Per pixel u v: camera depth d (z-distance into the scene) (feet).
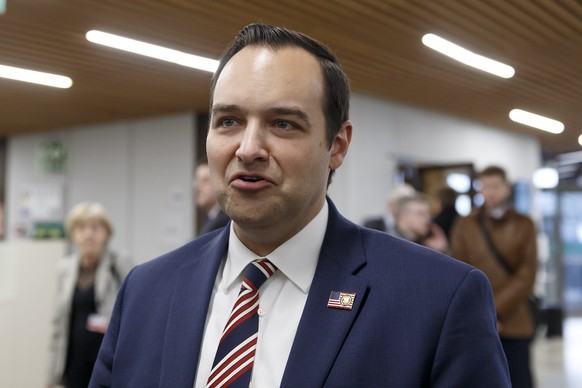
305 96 3.59
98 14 15.98
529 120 31.53
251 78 3.59
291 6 15.48
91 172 31.45
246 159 3.50
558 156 45.09
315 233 3.88
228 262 4.08
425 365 3.47
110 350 4.32
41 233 31.01
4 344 18.31
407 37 17.97
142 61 20.15
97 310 12.32
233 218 3.67
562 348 29.55
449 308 3.55
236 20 16.38
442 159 29.71
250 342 3.67
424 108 28.50
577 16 16.99
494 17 16.58
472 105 27.76
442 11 16.05
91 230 12.51
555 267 41.88
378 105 26.25
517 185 35.29
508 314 12.66
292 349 3.55
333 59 3.88
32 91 24.02
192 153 28.07
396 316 3.57
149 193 29.35
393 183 26.73
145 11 15.75
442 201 19.62
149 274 4.39
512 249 13.00
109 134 30.86
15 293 18.72
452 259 3.80
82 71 21.27
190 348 3.81
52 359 12.53
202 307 3.94
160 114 28.73
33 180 33.40
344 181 24.89
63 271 12.70
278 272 3.84
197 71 21.31
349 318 3.59
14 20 16.39
